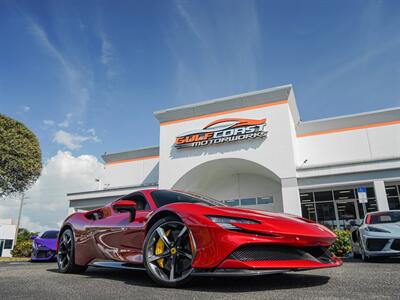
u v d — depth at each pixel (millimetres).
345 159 14594
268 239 2135
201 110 15289
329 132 15172
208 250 2164
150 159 19219
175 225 2455
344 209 13617
